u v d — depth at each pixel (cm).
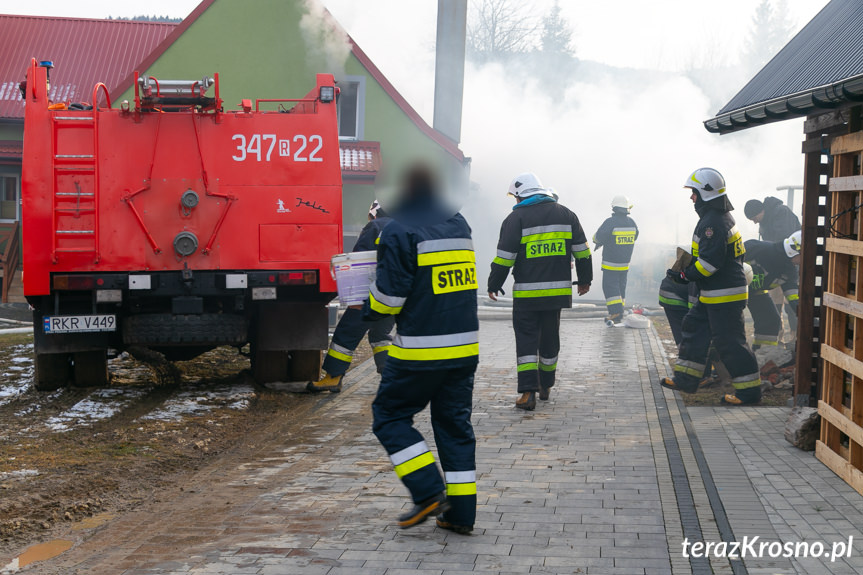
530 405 822
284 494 573
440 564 441
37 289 825
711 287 840
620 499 546
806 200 744
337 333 925
